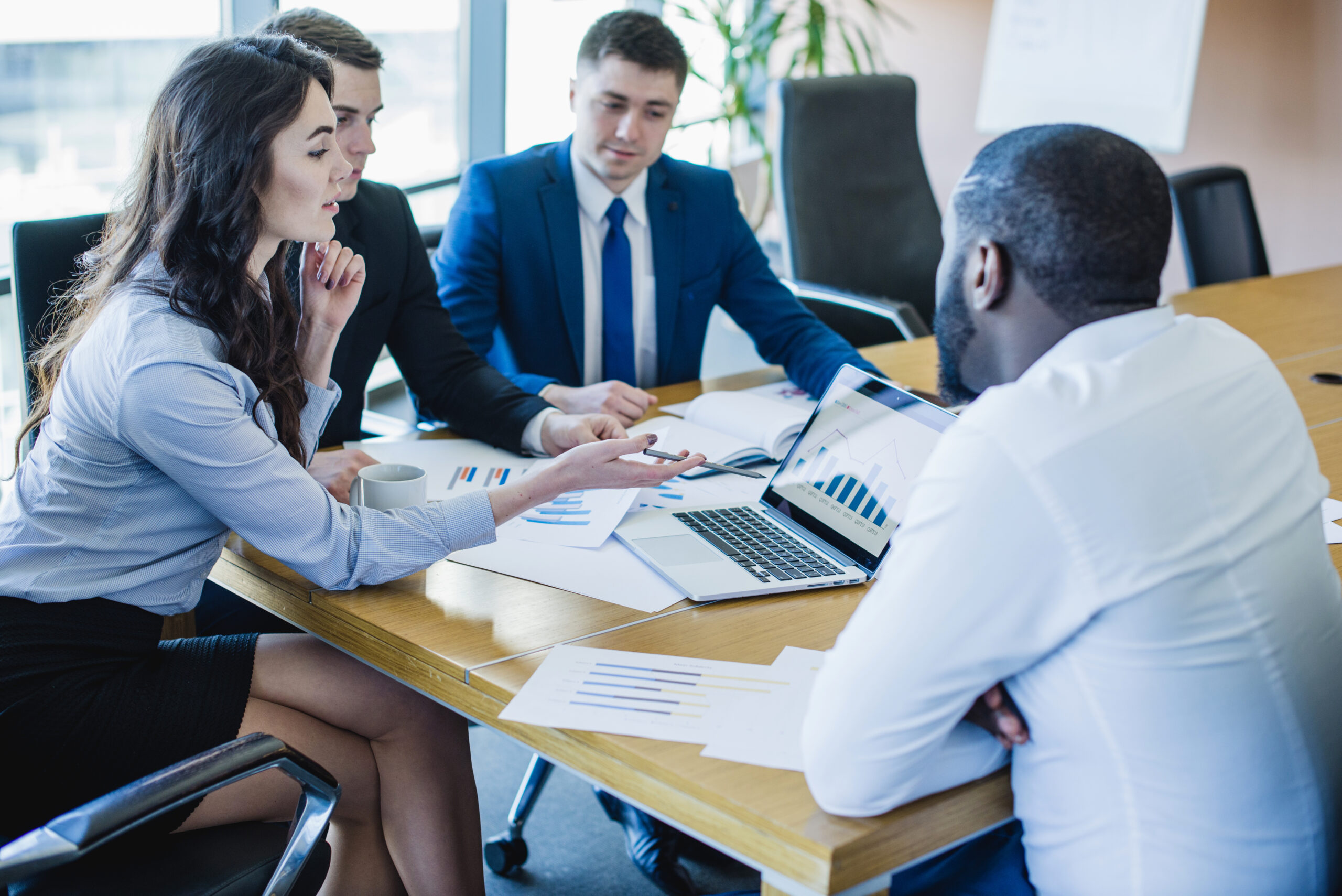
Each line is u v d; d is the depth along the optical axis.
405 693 1.32
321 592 1.26
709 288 2.29
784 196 3.07
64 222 1.58
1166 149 4.41
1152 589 0.79
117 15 2.77
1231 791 0.83
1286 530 0.85
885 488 1.35
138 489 1.22
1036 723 0.88
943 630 0.81
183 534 1.26
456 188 4.15
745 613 1.23
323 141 1.25
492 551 1.38
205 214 1.20
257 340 1.27
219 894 1.10
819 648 1.15
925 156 5.74
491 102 4.14
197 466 1.17
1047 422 0.81
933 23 5.53
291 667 1.30
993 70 4.76
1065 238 0.86
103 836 0.89
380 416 2.04
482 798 2.10
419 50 3.84
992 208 0.90
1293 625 0.85
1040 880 0.93
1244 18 4.65
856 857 0.84
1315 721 0.86
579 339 2.21
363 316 1.86
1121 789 0.85
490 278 2.16
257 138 1.19
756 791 0.90
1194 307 2.86
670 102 2.07
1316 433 1.91
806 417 1.76
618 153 2.09
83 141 2.75
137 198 1.25
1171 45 4.32
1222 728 0.82
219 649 1.30
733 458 1.68
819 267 3.07
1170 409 0.82
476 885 1.38
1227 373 0.87
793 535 1.43
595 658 1.11
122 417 1.17
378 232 1.87
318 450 1.73
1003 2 4.67
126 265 1.26
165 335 1.18
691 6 4.86
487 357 2.15
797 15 5.77
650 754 0.95
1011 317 0.92
